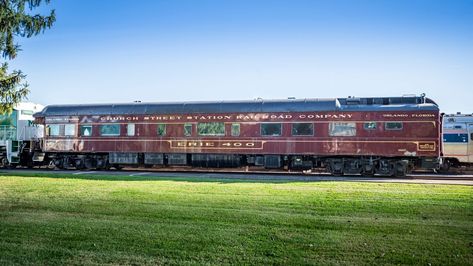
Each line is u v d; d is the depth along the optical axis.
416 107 22.19
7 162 29.98
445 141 27.06
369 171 22.89
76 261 6.87
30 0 15.31
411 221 9.56
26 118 30.80
